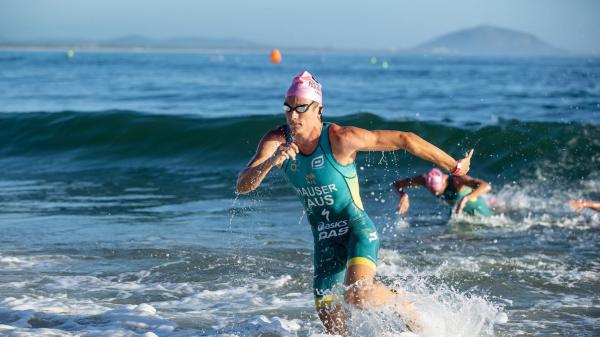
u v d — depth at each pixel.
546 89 34.59
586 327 4.87
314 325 4.83
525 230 8.48
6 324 4.70
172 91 30.27
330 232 4.36
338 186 4.22
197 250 7.11
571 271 6.50
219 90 30.78
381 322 4.19
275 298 5.55
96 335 4.44
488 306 5.06
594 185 11.55
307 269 6.44
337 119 15.41
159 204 9.73
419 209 9.73
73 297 5.50
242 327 4.71
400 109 22.19
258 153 4.29
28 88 32.34
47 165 13.50
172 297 5.58
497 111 21.72
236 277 6.18
